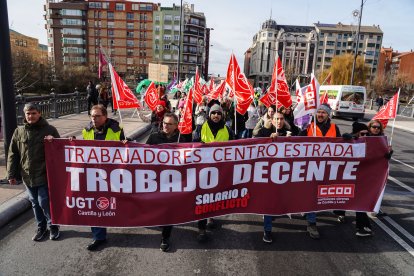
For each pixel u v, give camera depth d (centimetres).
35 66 3077
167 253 414
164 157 412
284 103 563
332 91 2650
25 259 387
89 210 415
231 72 673
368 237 477
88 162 405
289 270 384
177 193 421
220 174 428
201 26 10481
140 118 1712
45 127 411
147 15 10012
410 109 3023
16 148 413
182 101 1187
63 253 404
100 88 1781
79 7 9875
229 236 468
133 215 419
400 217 562
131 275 363
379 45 11456
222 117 479
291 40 11800
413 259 419
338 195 466
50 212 414
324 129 512
